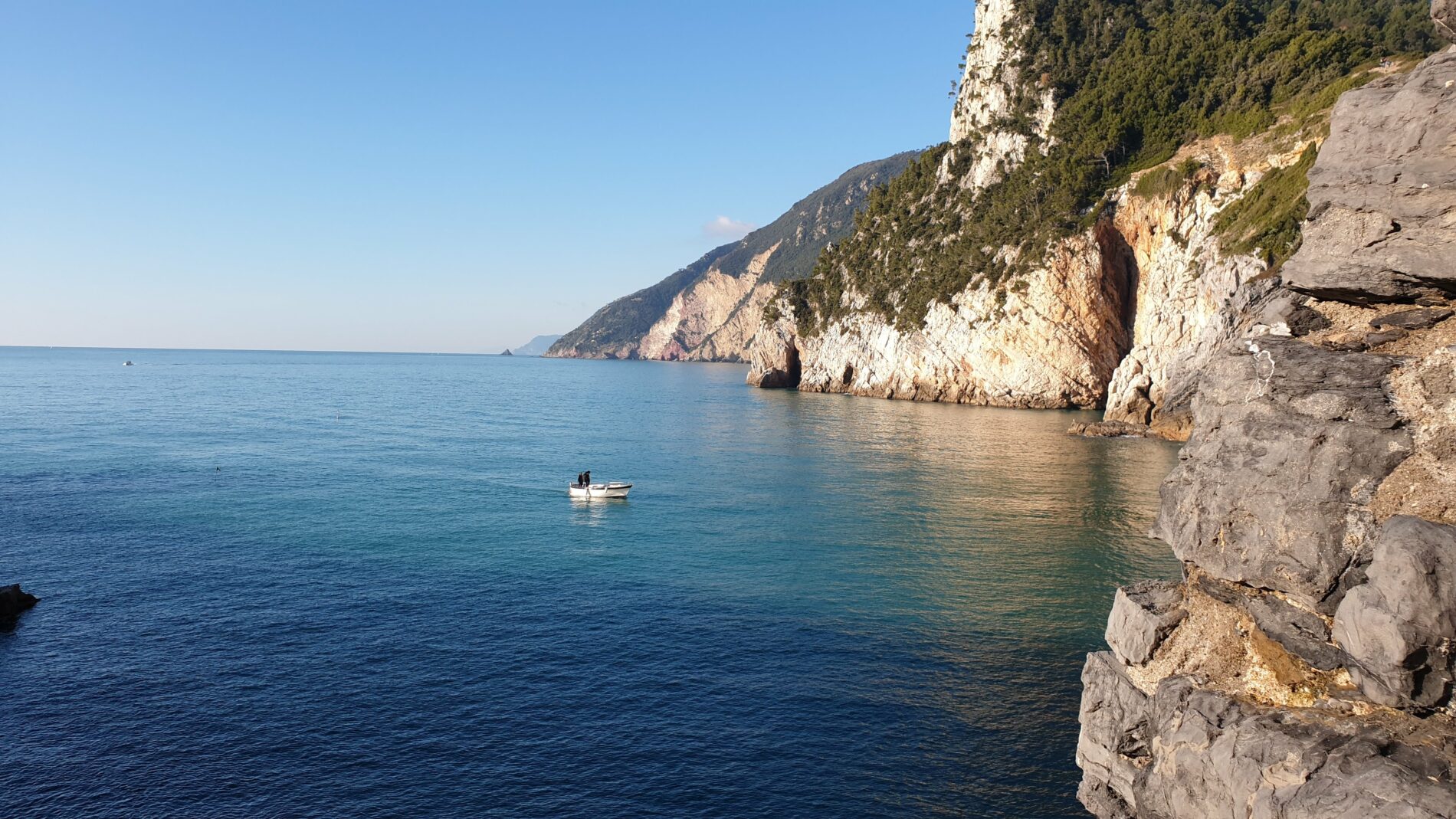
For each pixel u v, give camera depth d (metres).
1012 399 129.38
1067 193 120.38
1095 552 42.25
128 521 48.66
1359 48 102.88
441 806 20.31
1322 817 10.92
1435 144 13.45
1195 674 14.81
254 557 41.16
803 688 26.48
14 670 27.53
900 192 187.62
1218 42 123.50
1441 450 12.59
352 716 24.58
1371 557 12.71
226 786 21.05
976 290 133.75
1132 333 121.25
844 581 37.50
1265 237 81.88
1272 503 14.03
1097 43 149.38
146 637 30.41
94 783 21.11
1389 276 14.14
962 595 35.53
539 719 24.47
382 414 124.12
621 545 44.06
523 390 195.50
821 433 96.38
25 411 113.75
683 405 144.50
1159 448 79.38
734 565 40.12
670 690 26.36
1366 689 12.21
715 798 20.73
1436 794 10.15
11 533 45.38
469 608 33.69
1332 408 13.84
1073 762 22.27
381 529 47.50
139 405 127.88
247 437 90.25
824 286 190.88
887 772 21.80
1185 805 13.81
